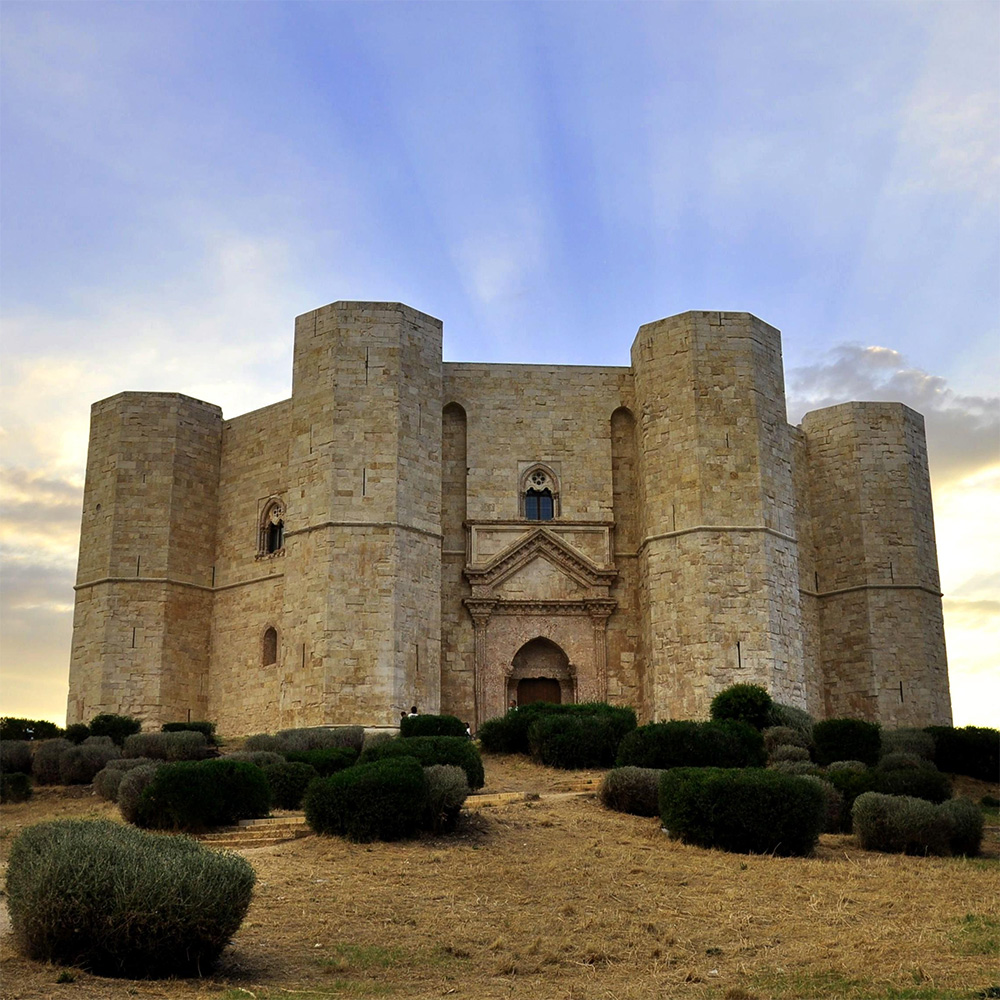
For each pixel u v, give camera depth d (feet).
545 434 164.66
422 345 156.46
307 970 48.73
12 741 125.39
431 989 46.78
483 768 103.71
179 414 172.76
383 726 140.05
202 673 168.55
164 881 46.50
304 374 155.33
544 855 71.67
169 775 80.28
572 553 159.63
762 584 145.89
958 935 54.85
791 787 75.36
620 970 50.06
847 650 168.45
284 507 165.37
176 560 168.66
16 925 47.21
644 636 154.92
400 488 148.66
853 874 68.64
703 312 154.92
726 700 129.18
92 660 164.55
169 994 43.52
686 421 151.84
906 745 124.36
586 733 114.52
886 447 173.27
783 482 153.69
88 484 173.47
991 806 110.83
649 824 82.74
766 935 55.26
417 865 68.28
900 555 169.48
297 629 146.82
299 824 79.97
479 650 156.76
